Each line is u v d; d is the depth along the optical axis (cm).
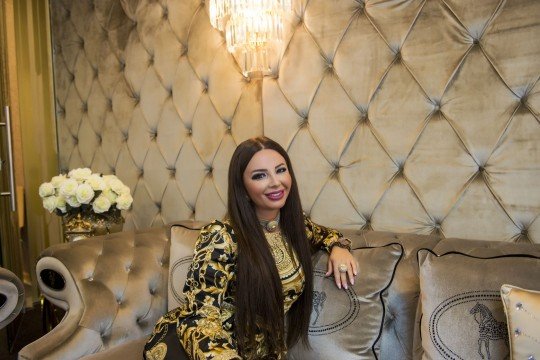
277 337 129
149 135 239
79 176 219
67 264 162
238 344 126
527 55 131
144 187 244
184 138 222
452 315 113
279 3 171
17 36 309
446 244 137
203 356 108
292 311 139
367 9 160
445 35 145
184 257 174
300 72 178
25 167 316
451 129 146
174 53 222
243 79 197
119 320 162
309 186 180
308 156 180
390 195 160
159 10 226
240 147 131
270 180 127
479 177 143
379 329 130
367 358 128
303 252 137
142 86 238
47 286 167
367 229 168
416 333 126
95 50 261
